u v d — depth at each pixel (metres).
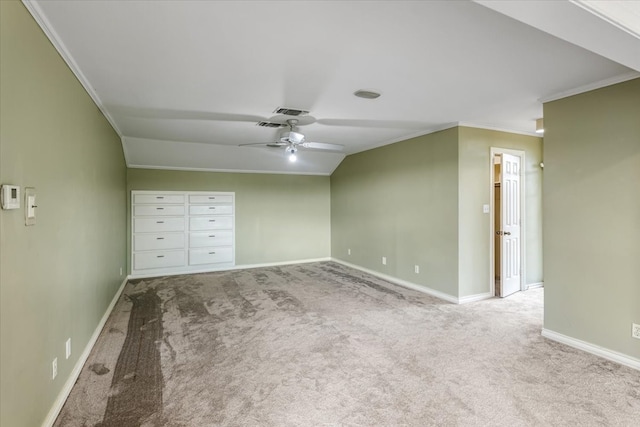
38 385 1.76
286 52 2.27
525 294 4.61
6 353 1.42
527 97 3.19
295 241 7.20
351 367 2.59
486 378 2.42
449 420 1.96
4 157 1.40
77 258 2.52
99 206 3.38
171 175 6.13
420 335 3.21
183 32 2.00
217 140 5.25
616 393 2.22
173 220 6.12
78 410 2.05
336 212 7.23
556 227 3.08
